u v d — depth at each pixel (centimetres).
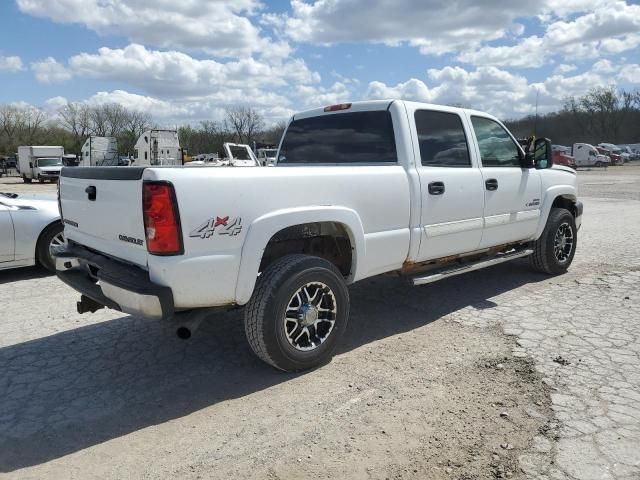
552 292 583
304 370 391
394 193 435
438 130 491
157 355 429
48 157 4038
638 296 559
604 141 9119
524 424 307
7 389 371
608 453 276
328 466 275
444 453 282
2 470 278
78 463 284
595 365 385
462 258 546
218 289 342
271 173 361
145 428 318
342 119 505
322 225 414
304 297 385
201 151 6725
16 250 661
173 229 320
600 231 1012
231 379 382
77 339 466
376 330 475
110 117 8062
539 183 602
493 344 433
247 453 289
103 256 388
